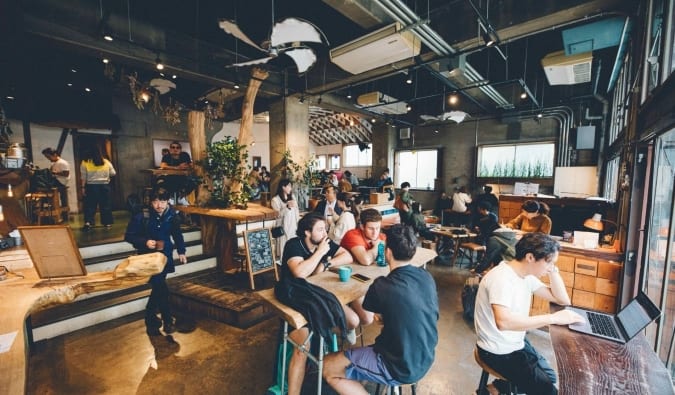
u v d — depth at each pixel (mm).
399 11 3254
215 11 4762
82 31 3877
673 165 2281
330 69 5953
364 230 2506
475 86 5844
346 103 8078
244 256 4305
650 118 2297
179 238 3115
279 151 6902
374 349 1540
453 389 2264
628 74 3984
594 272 3172
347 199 4430
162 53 4680
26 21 3436
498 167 8758
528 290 1716
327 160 15141
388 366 1443
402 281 1495
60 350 2693
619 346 1504
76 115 7125
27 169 3848
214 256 4715
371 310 1530
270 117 7047
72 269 2111
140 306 3477
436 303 1528
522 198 5727
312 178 7184
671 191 2330
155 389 2227
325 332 1636
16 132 6539
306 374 2365
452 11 4051
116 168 8117
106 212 5348
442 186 9805
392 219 6781
